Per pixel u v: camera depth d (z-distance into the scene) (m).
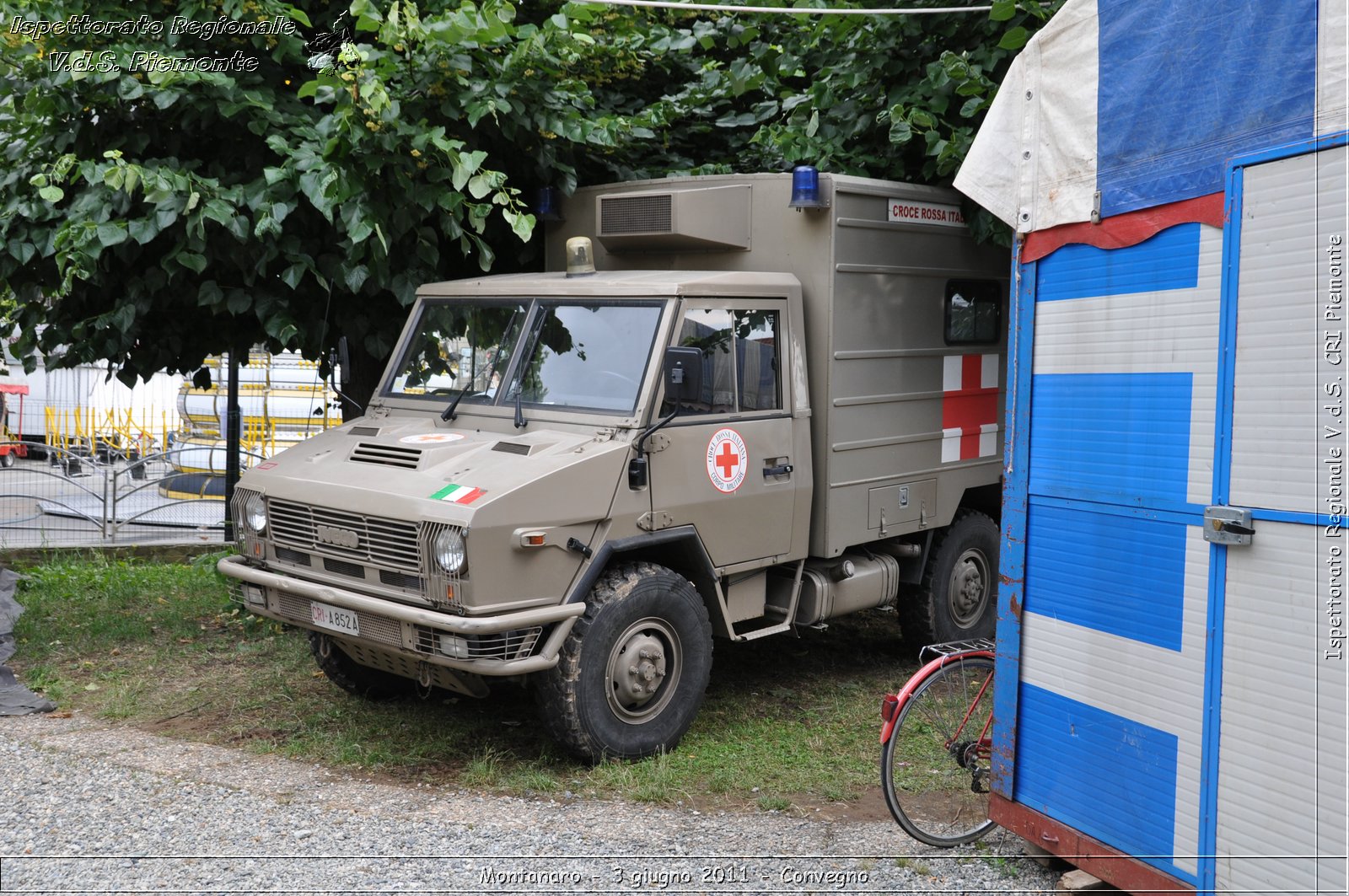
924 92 7.38
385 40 6.74
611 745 5.69
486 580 5.18
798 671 7.66
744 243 6.85
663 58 8.83
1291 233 3.61
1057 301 4.43
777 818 5.16
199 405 15.20
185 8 7.00
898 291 7.08
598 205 7.13
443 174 6.96
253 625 8.12
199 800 5.15
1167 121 4.00
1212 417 3.85
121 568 9.91
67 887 4.26
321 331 7.43
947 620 7.84
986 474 7.95
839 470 6.72
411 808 5.15
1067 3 4.35
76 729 6.16
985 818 4.91
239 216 6.68
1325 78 3.52
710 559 6.12
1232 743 3.78
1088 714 4.30
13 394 14.92
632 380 5.86
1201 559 3.88
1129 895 4.29
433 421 6.41
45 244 7.02
